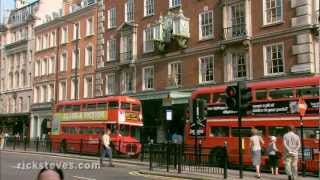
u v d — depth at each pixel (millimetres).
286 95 21922
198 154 21312
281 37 30766
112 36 45969
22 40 64188
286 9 30703
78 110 36625
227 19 34031
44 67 59406
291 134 17516
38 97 60031
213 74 34938
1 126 65750
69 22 53562
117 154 32219
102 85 46906
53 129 39188
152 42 40656
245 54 32781
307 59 29094
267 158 22000
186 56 37312
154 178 19156
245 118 23531
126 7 44344
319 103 19016
